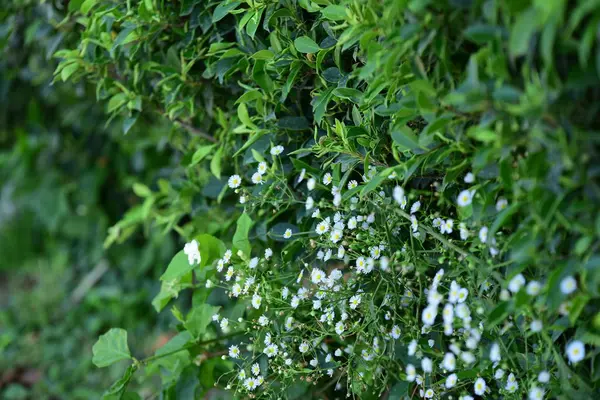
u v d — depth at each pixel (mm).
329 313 2273
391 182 2281
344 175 2254
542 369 2168
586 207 2045
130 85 2469
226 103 2455
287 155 2361
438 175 2262
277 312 2297
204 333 2398
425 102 2105
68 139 3271
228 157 2469
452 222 2205
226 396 2684
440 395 2254
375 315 2260
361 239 2283
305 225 2350
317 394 2408
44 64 2846
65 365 3160
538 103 2016
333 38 2254
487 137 2068
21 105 3174
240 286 2330
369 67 2143
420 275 2281
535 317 2135
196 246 2328
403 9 2100
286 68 2301
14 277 4273
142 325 3225
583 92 2033
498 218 2098
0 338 3326
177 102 2428
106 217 3393
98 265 3662
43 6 2613
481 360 2191
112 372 3018
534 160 2061
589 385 2150
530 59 2018
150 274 3406
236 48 2350
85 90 2844
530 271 2160
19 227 4195
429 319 2176
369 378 2297
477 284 2188
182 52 2387
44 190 3604
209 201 2514
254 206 2369
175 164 2697
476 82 2047
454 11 2084
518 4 2008
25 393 3078
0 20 2709
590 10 1975
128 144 2982
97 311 3416
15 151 3488
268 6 2279
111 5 2436
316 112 2258
